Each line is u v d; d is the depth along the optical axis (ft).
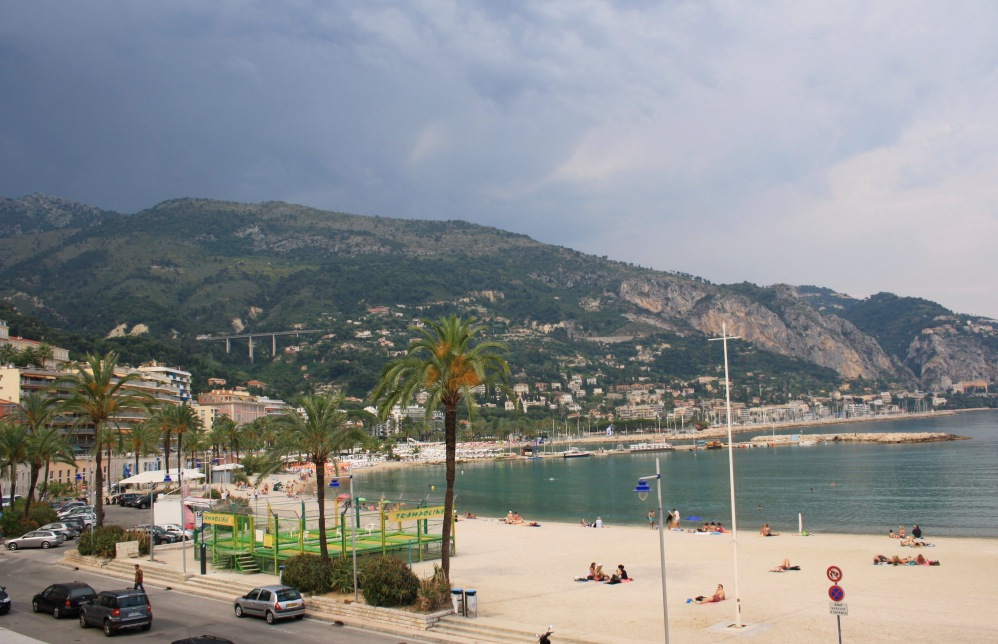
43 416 284.00
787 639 119.24
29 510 251.39
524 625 124.77
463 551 231.50
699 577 181.47
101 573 182.50
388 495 502.79
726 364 131.95
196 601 150.51
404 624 125.80
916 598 152.25
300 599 133.80
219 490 392.68
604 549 234.38
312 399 161.07
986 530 292.20
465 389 144.97
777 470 652.07
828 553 219.61
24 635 121.60
